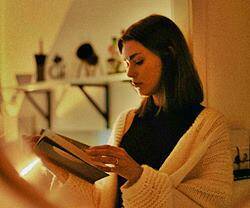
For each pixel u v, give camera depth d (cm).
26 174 144
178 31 132
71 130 227
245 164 185
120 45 137
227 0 184
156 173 121
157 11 204
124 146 140
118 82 230
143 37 128
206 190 124
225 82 185
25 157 145
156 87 133
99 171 117
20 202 141
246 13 189
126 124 144
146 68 130
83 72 219
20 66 182
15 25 176
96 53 220
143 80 131
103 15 218
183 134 133
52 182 145
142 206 120
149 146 135
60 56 209
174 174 123
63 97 222
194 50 176
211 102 182
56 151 121
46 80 202
